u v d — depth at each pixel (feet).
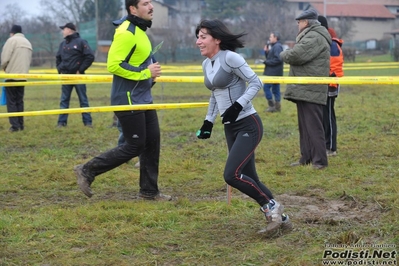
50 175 36.09
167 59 221.66
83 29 220.64
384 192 30.71
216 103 24.71
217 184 33.86
